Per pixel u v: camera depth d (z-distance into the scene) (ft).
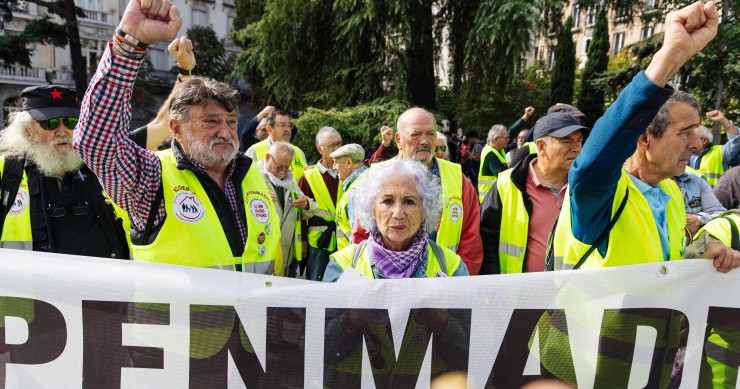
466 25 51.78
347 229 12.39
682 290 6.24
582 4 57.98
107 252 8.39
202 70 104.99
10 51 71.00
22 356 6.06
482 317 6.12
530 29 44.42
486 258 9.77
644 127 5.06
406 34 49.03
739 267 6.31
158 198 6.71
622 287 6.21
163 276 6.08
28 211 8.00
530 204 9.36
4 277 6.00
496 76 47.83
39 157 7.91
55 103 7.95
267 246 7.75
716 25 4.91
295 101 57.62
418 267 6.63
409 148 10.05
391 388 6.10
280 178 14.03
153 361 6.08
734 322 6.29
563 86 74.74
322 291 6.07
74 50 75.25
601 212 6.07
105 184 6.39
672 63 4.88
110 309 6.06
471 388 6.14
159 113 9.37
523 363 6.17
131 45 5.83
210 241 6.95
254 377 6.08
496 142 22.40
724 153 21.13
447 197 9.82
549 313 6.18
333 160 16.43
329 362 6.08
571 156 8.89
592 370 6.21
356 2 47.03
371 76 50.62
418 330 6.09
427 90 55.06
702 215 8.91
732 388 6.33
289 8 51.88
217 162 7.02
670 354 6.29
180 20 6.05
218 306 6.04
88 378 6.09
